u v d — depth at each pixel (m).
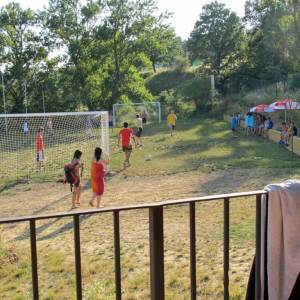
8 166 20.52
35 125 28.88
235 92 50.75
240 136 29.20
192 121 42.34
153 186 14.64
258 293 3.59
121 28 48.56
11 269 7.09
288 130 23.45
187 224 9.45
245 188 13.59
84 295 5.87
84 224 9.95
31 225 2.96
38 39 47.75
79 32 47.72
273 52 48.16
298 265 3.44
